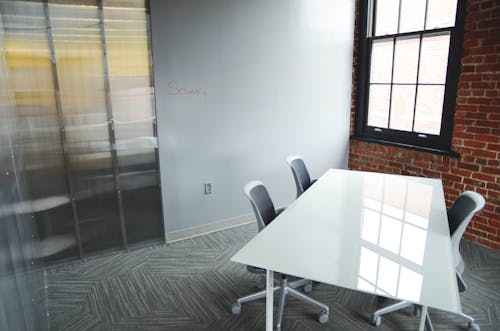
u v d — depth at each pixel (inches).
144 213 132.6
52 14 106.0
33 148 110.7
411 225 80.7
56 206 117.7
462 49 131.5
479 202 78.4
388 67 163.5
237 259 66.3
